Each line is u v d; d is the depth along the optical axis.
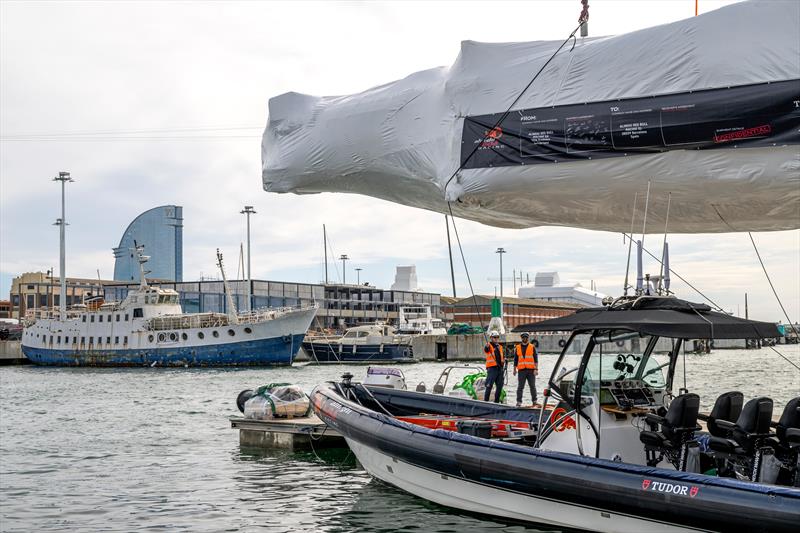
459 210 9.96
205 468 16.33
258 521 11.88
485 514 11.06
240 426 19.17
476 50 9.38
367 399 16.20
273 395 19.69
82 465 16.89
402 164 9.76
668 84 8.20
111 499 13.53
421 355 75.25
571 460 9.22
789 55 7.79
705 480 7.98
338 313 103.12
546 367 56.50
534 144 8.72
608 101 8.43
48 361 69.19
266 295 91.75
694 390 35.47
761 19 8.00
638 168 8.31
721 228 9.38
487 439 10.76
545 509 9.85
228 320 62.09
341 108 10.23
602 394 9.51
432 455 10.97
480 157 9.01
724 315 8.86
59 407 30.20
